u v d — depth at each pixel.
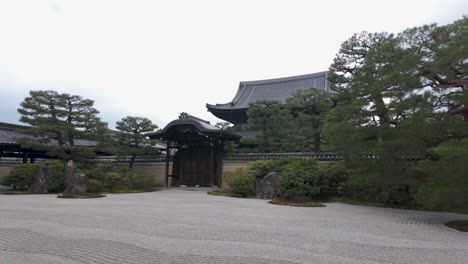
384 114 15.35
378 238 9.17
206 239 8.38
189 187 29.16
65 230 9.31
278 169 21.94
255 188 21.97
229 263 6.37
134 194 22.91
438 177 11.77
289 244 8.06
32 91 25.77
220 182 27.83
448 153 10.84
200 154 29.89
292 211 14.57
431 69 13.55
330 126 16.72
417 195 12.61
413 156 13.98
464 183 11.20
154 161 31.14
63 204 15.98
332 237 9.08
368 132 14.77
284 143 27.72
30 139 25.69
